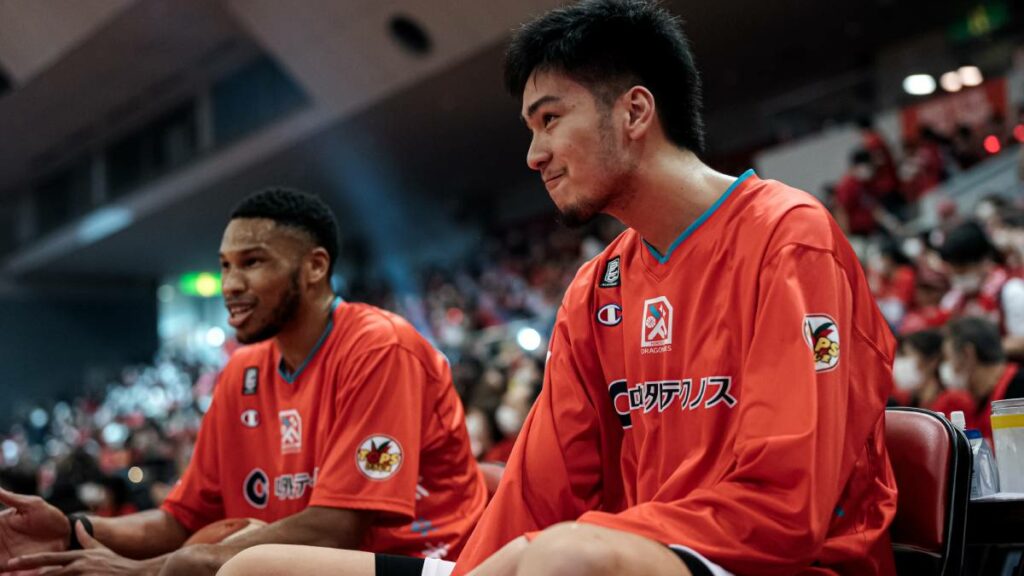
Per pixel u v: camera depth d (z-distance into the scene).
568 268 13.21
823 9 10.55
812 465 1.22
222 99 16.02
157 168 17.70
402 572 1.51
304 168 15.77
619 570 1.10
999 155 8.43
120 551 2.21
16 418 21.41
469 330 13.56
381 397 2.05
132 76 15.37
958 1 10.14
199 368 19.30
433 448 2.16
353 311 2.22
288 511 2.16
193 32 13.84
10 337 22.47
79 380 23.06
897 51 11.32
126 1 12.59
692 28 10.69
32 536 2.09
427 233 19.11
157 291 24.25
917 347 3.48
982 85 8.71
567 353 1.62
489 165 16.31
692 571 1.17
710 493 1.24
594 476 1.58
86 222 19.30
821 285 1.33
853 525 1.38
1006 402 1.64
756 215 1.42
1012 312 4.26
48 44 14.23
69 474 9.12
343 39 12.23
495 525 1.52
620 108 1.45
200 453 2.36
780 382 1.28
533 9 10.00
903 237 8.13
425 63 11.80
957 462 1.49
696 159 1.51
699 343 1.43
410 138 14.59
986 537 1.50
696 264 1.46
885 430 1.59
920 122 9.05
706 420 1.40
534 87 1.48
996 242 6.30
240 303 2.11
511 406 4.94
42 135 17.91
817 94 10.02
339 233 2.26
